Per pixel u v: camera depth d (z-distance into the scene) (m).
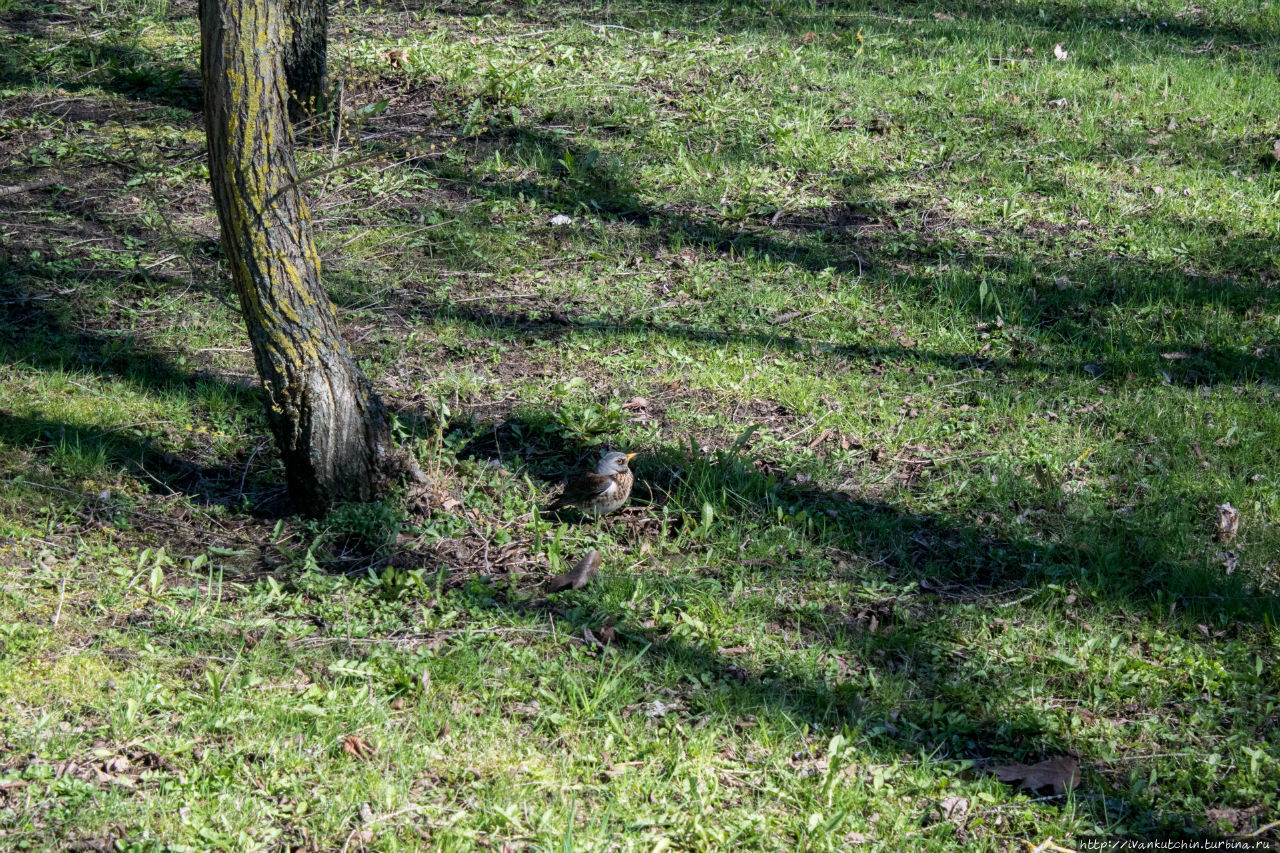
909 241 9.59
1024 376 7.96
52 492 6.28
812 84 12.27
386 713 4.93
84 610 5.41
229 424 7.13
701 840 4.39
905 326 8.55
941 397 7.73
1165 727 5.15
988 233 9.75
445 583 5.89
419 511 6.39
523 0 14.61
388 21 13.75
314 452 6.09
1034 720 5.14
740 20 14.10
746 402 7.61
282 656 5.24
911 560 6.27
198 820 4.27
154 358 7.73
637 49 13.03
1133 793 4.80
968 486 6.84
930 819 4.63
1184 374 8.01
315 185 9.83
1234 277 9.22
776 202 10.13
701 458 6.83
